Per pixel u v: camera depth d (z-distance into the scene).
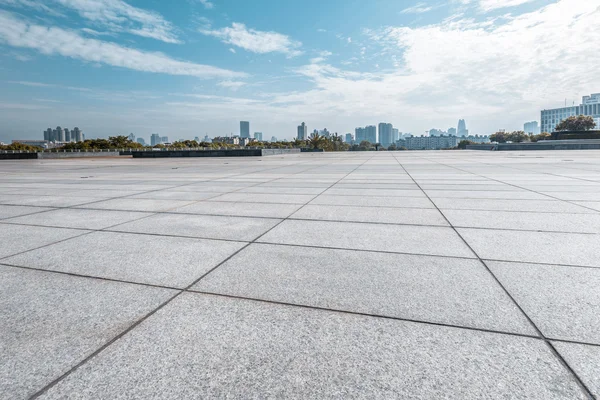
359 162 25.27
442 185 10.67
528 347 2.29
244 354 2.30
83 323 2.71
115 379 2.08
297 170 18.00
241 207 7.45
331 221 6.00
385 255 4.17
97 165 28.00
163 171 19.19
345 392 1.94
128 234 5.34
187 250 4.49
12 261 4.14
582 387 1.93
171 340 2.47
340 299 3.04
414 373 2.08
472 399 1.86
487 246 4.43
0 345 2.44
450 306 2.87
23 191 10.88
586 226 5.34
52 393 1.97
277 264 3.92
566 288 3.15
